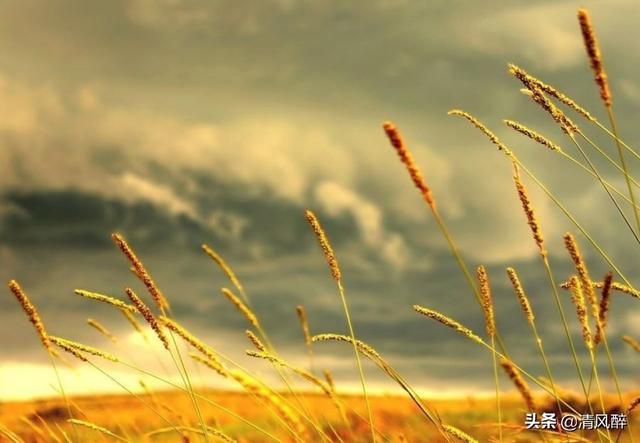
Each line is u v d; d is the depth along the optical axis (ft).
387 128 2.28
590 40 2.79
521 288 2.80
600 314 2.75
